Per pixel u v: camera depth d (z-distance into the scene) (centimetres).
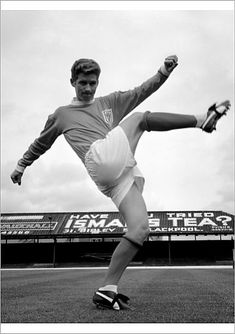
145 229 407
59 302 505
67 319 371
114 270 411
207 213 3806
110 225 3625
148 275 1384
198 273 1524
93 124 442
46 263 3862
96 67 434
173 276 1284
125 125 419
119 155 405
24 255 3903
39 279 1209
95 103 454
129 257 407
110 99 452
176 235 3475
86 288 782
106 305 409
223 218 3675
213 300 498
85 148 434
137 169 430
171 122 405
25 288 793
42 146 475
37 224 3709
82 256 3884
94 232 3484
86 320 363
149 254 3791
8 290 734
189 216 3744
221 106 388
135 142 421
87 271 2058
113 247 3894
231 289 688
